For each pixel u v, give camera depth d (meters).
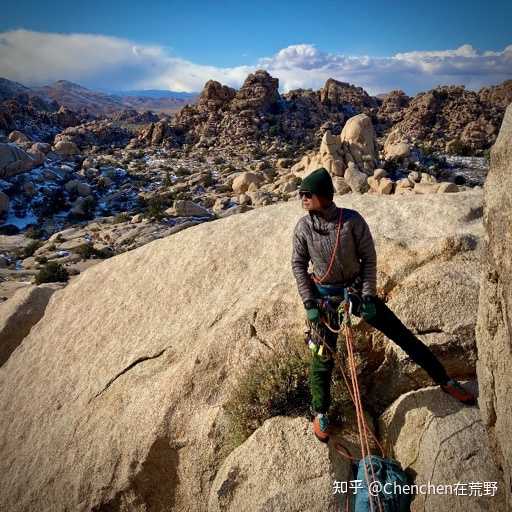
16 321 7.61
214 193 97.69
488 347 3.06
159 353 5.41
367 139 82.69
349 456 3.71
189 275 6.12
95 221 83.94
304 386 4.16
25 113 195.38
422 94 184.00
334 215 3.47
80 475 4.88
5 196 90.12
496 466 3.14
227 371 4.68
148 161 144.88
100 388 5.53
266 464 3.65
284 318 4.77
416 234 5.12
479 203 5.48
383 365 4.21
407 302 4.22
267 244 5.93
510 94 182.50
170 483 4.50
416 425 3.73
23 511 5.09
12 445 5.83
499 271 2.84
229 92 189.62
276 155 151.88
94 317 6.65
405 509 3.33
